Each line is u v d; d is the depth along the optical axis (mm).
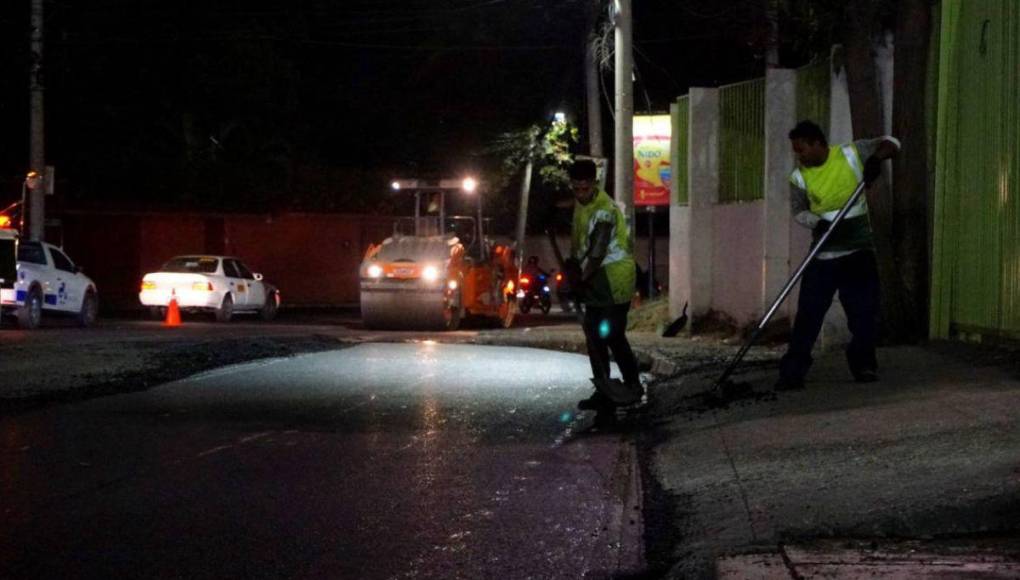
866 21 13438
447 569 6395
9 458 9336
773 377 12086
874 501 6613
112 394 13031
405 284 24484
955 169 12656
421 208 27375
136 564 6469
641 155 26484
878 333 13336
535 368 16141
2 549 6754
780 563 5719
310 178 42094
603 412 11227
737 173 18500
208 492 8188
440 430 10750
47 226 33406
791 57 21906
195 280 28141
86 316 25328
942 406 8961
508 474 8797
